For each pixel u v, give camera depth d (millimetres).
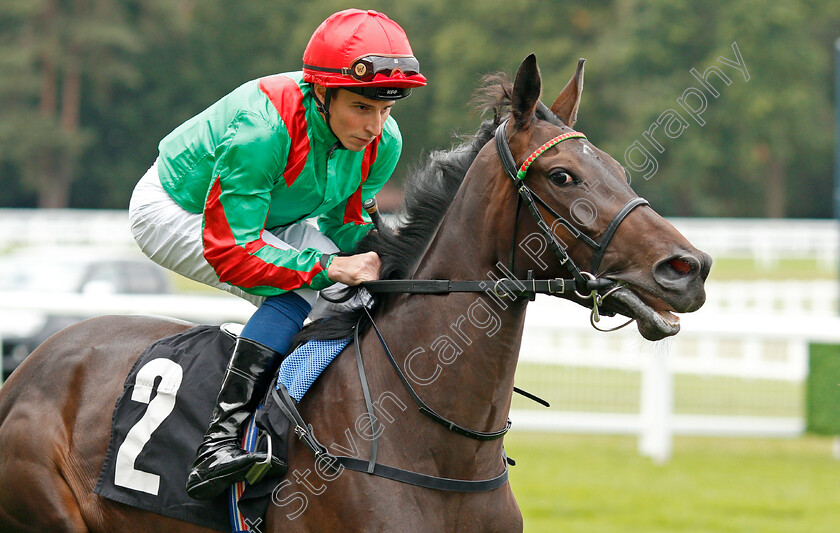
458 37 53562
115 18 62406
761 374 15750
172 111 64500
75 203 63781
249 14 63719
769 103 45500
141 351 4969
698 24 46062
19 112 59719
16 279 17375
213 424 4375
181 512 4469
